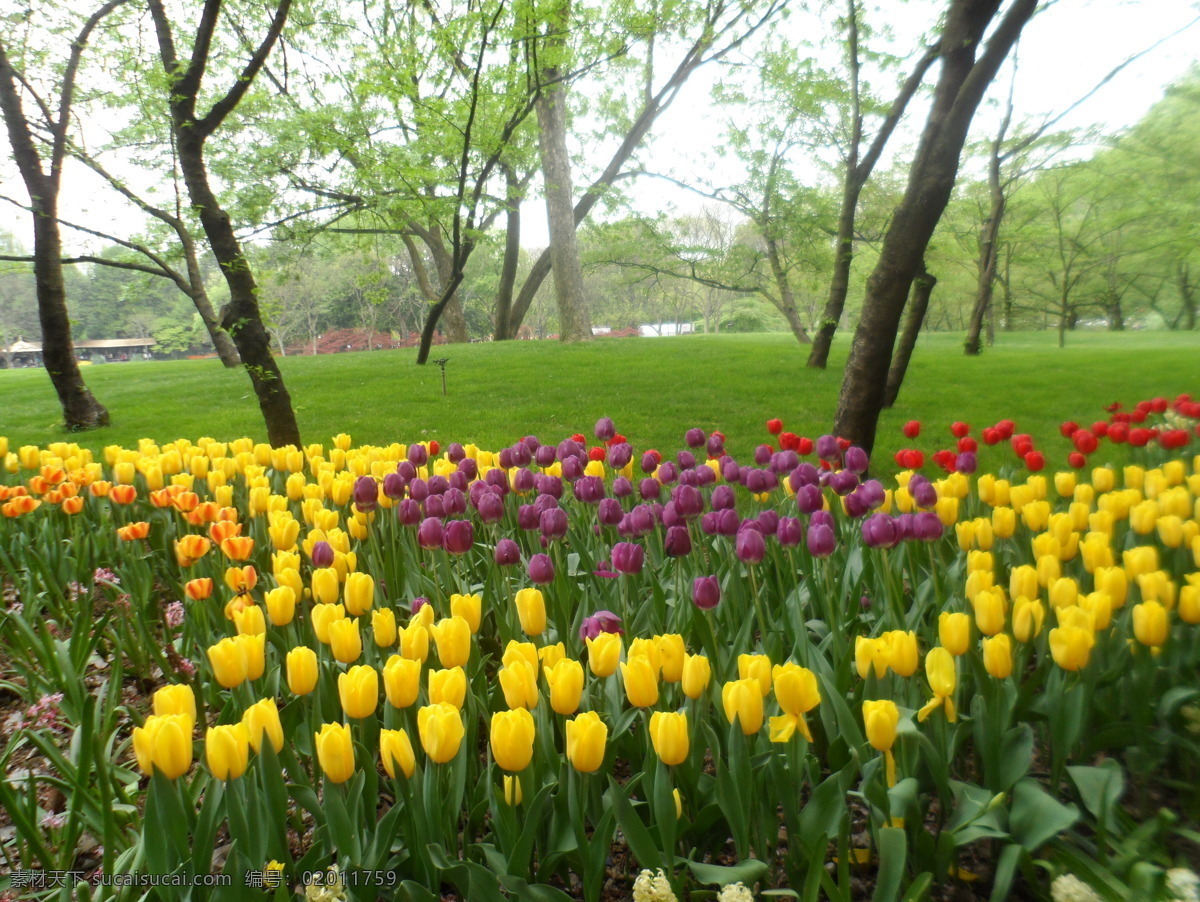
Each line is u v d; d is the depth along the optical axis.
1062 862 2.05
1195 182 29.62
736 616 3.44
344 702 2.17
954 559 4.00
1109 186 30.05
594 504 4.63
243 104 18.66
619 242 29.25
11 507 4.58
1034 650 3.61
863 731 2.52
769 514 3.46
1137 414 7.25
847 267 18.05
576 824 2.10
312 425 12.96
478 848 2.20
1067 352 25.73
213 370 22.98
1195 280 43.66
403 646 2.51
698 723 2.32
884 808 2.10
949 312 55.06
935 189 7.15
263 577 4.17
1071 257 36.56
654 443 10.70
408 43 15.93
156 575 4.89
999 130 24.55
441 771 2.26
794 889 2.21
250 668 2.53
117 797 2.59
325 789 2.05
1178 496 3.58
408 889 1.98
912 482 3.85
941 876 2.13
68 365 13.55
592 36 16.27
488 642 3.53
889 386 11.88
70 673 3.07
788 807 2.20
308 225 20.36
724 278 29.59
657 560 4.18
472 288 63.66
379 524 4.56
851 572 3.79
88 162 18.34
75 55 13.62
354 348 72.38
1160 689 2.76
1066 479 4.68
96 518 5.57
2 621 3.77
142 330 82.06
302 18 18.11
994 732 2.33
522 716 1.98
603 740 1.99
